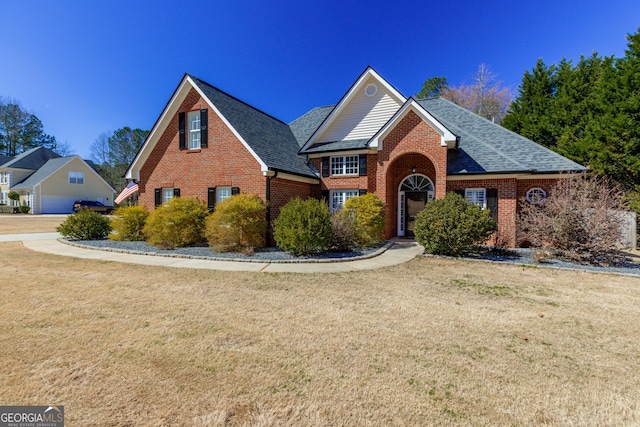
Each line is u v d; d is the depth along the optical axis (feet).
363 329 16.02
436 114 62.75
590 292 23.43
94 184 156.66
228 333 15.30
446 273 29.35
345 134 57.41
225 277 27.07
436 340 14.87
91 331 15.34
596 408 10.00
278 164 48.14
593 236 32.99
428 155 45.21
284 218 37.35
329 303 20.18
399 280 26.61
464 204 37.76
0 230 66.95
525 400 10.34
